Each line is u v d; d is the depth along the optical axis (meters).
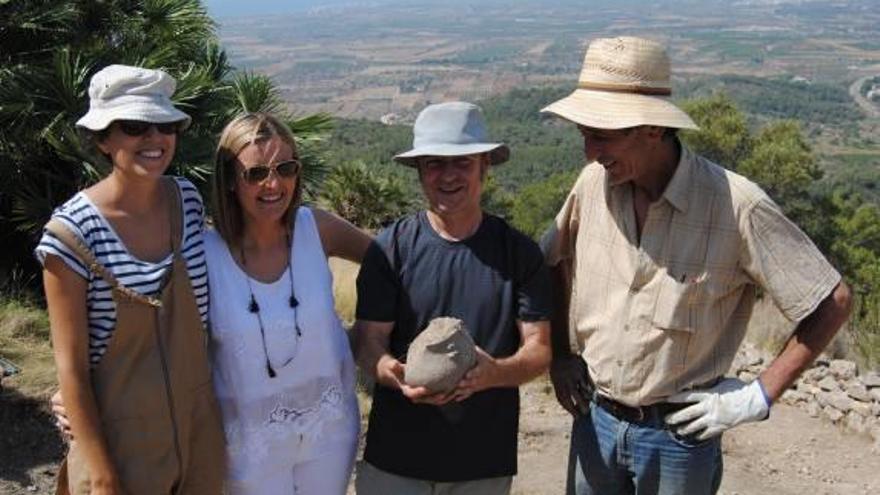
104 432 2.36
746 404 2.52
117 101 2.28
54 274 2.25
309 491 2.65
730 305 2.59
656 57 2.50
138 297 2.31
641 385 2.62
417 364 2.47
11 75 7.09
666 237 2.52
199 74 7.39
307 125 8.30
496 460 2.66
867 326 7.45
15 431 4.49
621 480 2.80
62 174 7.45
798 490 4.93
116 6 8.22
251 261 2.53
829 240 23.92
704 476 2.65
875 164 88.31
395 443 2.65
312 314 2.56
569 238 2.85
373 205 12.63
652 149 2.49
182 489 2.48
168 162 2.36
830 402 5.94
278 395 2.53
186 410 2.43
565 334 2.92
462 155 2.49
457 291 2.58
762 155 24.61
